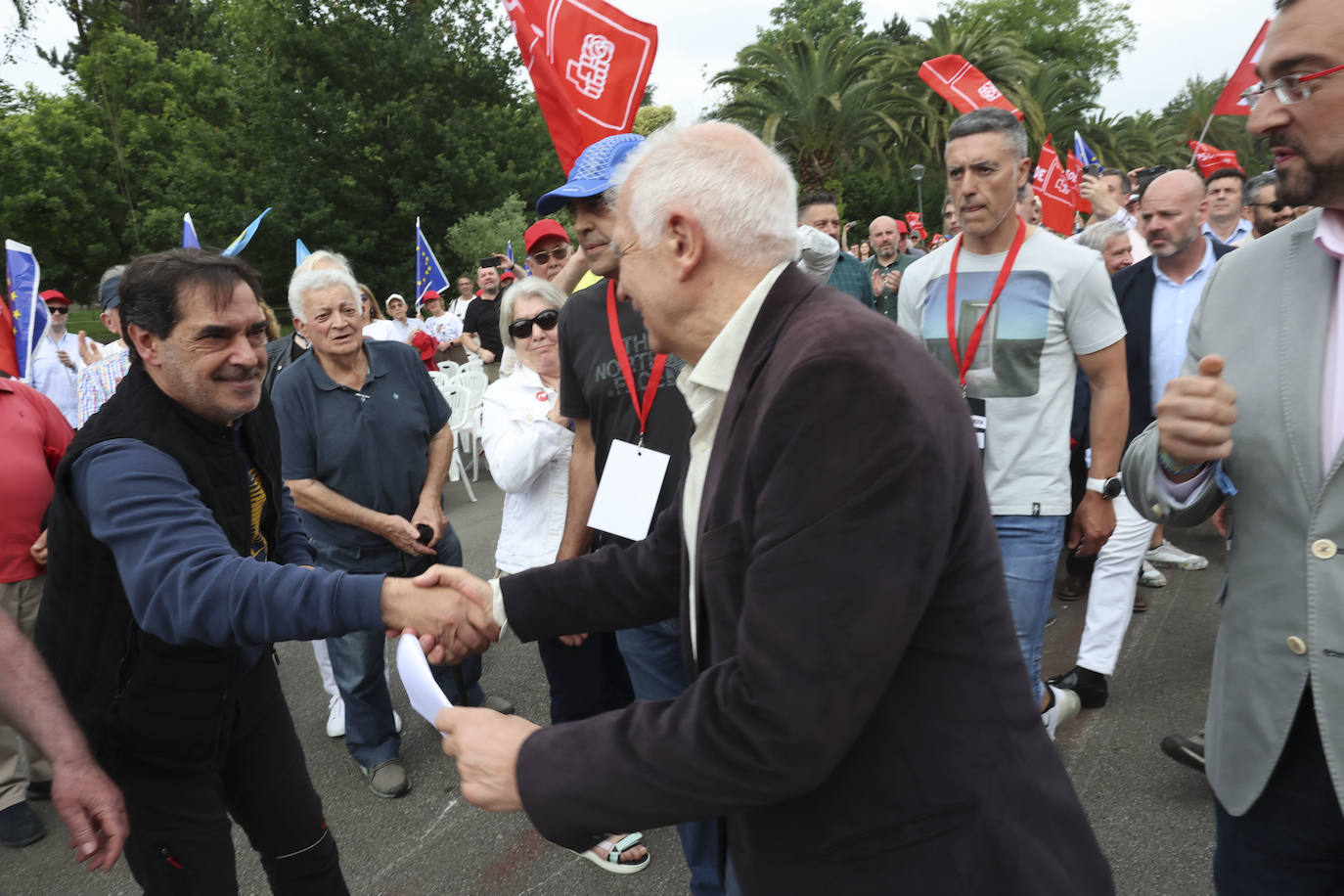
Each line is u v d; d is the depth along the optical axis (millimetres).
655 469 2328
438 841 2932
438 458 3410
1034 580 2662
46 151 26500
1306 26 1255
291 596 1539
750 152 1186
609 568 1616
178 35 40625
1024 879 1105
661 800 1061
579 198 2344
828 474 996
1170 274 3689
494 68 27141
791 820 1149
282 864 2055
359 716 3236
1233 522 1515
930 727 1092
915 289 2934
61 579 1693
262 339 1731
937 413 1023
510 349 3176
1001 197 2656
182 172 27094
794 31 24469
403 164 25812
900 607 988
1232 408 1365
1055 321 2635
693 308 1208
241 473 1840
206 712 1762
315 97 25266
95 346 5859
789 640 997
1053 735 2701
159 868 1792
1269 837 1491
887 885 1108
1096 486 2758
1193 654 3822
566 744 1116
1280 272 1466
